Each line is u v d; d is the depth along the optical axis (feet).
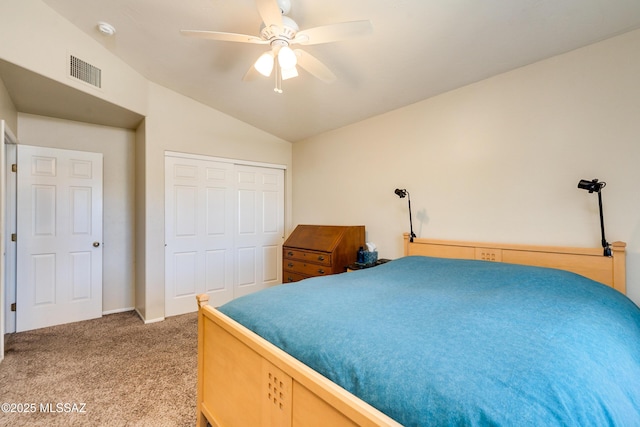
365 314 3.96
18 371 7.30
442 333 3.30
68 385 6.73
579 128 6.71
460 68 7.84
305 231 12.03
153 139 10.86
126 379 7.00
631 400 2.70
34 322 10.04
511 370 2.55
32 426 5.43
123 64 9.60
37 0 7.22
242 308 4.68
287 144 14.94
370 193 11.32
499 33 6.52
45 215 10.31
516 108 7.64
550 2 5.61
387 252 10.73
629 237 6.13
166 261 11.34
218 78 10.12
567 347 2.97
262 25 5.86
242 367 4.11
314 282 5.93
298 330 3.68
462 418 2.14
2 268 7.70
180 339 9.26
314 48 7.64
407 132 10.11
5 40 6.67
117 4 7.20
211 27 7.58
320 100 10.52
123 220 11.99
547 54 7.00
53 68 7.58
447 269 6.80
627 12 5.66
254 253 13.93
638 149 6.04
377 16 6.47
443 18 6.32
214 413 4.87
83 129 11.19
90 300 11.10
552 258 6.93
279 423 3.36
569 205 6.86
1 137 7.63
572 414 2.20
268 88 10.31
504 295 4.68
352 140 12.02
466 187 8.60
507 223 7.80
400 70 8.27
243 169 13.56
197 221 12.12
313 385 2.83
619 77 6.22
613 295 5.00
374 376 2.70
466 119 8.61
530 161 7.41
